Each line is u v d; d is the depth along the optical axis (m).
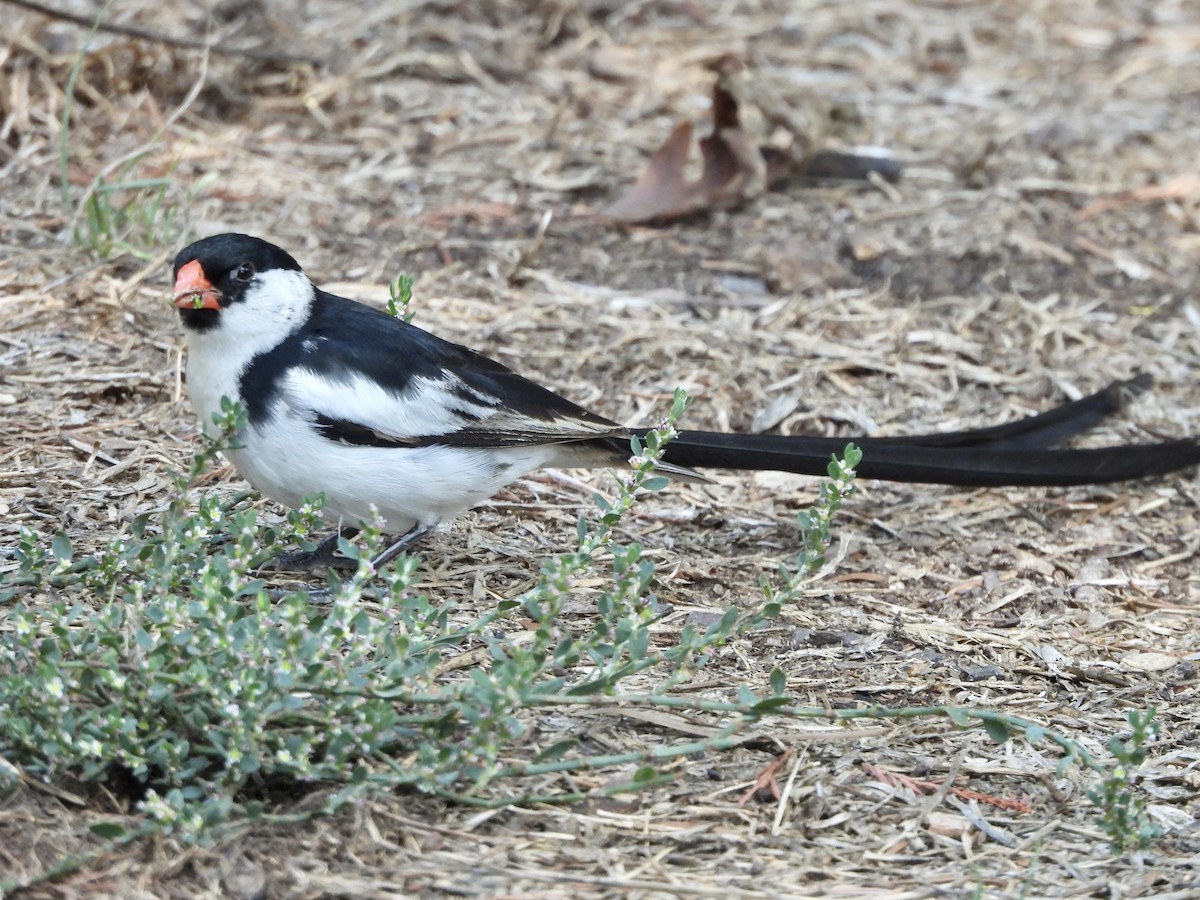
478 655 8.37
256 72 16.03
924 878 6.86
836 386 12.47
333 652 7.71
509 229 14.27
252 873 6.47
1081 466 10.29
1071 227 15.06
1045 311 13.65
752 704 7.13
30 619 7.09
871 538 10.59
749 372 12.52
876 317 13.45
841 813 7.29
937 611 9.65
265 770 6.86
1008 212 15.19
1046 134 16.81
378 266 13.31
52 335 11.64
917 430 11.92
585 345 12.63
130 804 6.98
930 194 15.59
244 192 14.11
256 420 8.61
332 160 15.07
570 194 15.12
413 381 8.79
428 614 7.32
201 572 7.41
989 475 10.20
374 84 16.44
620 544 10.15
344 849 6.69
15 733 6.54
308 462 8.67
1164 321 13.68
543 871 6.69
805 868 6.87
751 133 15.48
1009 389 12.56
